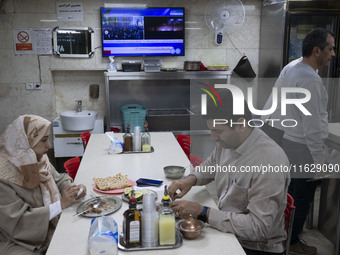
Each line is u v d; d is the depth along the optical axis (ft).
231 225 4.89
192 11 15.34
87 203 5.83
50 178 6.53
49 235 6.10
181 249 4.51
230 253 4.42
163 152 9.21
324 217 9.75
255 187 4.84
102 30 14.76
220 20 14.51
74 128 14.55
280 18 13.28
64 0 14.58
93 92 16.06
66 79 15.97
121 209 5.65
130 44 15.10
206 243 4.65
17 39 14.67
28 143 5.90
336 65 13.16
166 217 4.54
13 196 5.64
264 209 4.77
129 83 16.16
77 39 14.93
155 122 14.71
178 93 16.48
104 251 4.24
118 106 16.37
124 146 9.29
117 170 7.66
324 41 6.18
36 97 15.24
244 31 15.52
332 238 9.41
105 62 15.33
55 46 14.85
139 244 4.54
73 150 15.08
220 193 6.03
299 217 8.50
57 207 5.68
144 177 7.19
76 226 5.12
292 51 13.30
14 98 15.15
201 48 15.72
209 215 4.99
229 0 14.33
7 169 5.77
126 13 14.75
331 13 12.91
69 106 16.28
